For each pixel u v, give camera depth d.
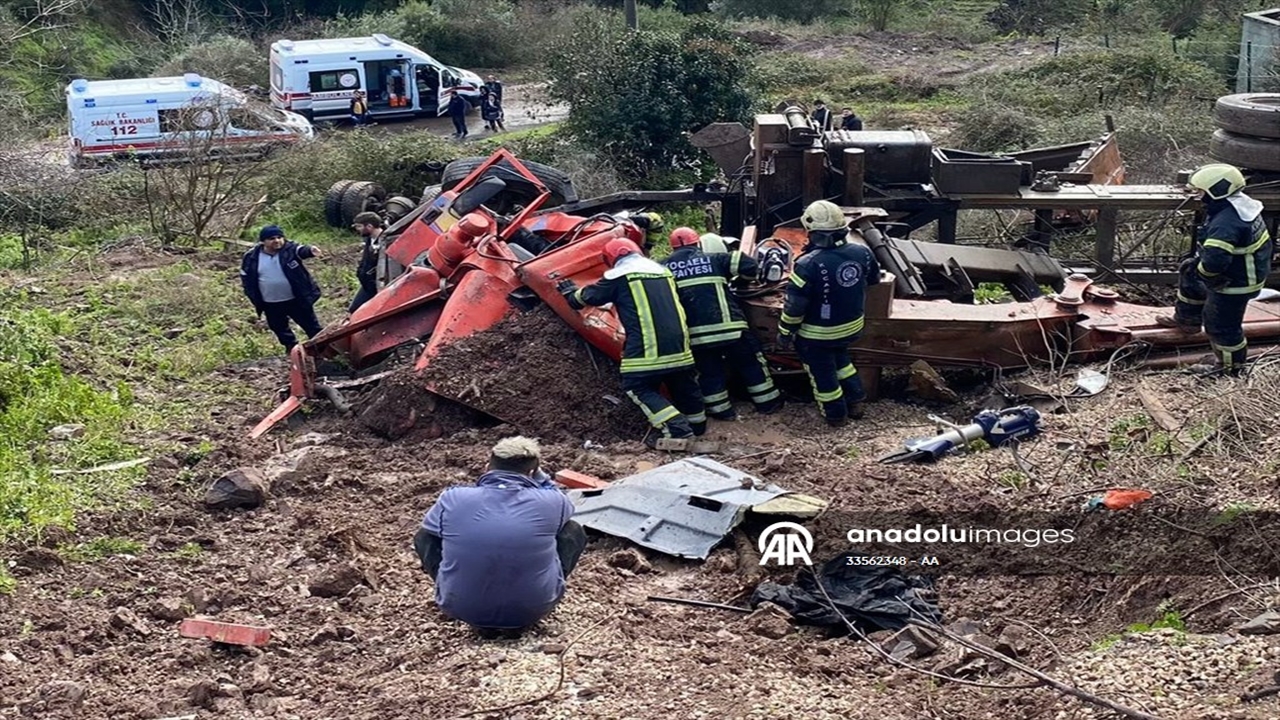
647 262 9.20
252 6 42.59
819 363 9.26
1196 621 6.35
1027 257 11.55
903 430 9.23
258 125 21.16
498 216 11.29
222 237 17.17
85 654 6.39
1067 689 5.59
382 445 9.34
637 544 7.47
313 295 11.47
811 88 29.81
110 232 17.48
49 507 7.98
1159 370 9.65
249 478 8.24
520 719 5.60
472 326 9.78
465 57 40.97
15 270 15.31
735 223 13.35
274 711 5.80
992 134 21.75
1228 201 9.20
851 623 6.62
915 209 12.24
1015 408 8.81
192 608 6.88
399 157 19.06
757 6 41.91
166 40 39.44
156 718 5.74
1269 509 6.95
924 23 39.28
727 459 8.68
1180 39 31.00
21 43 30.12
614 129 19.98
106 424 9.56
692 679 5.98
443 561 6.29
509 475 6.39
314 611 6.82
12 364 10.20
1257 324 9.87
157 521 8.03
